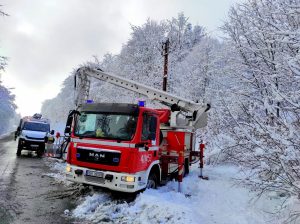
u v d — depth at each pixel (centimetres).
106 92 2798
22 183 891
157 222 579
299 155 484
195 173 1175
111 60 3516
